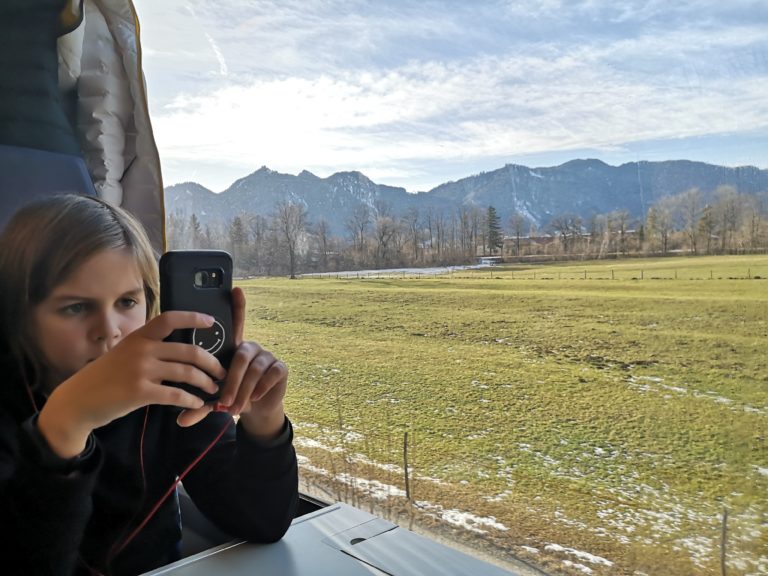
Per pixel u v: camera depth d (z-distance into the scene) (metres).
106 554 0.73
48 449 0.48
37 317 0.64
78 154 1.32
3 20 1.17
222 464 0.82
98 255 0.64
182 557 0.92
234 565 0.72
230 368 0.56
